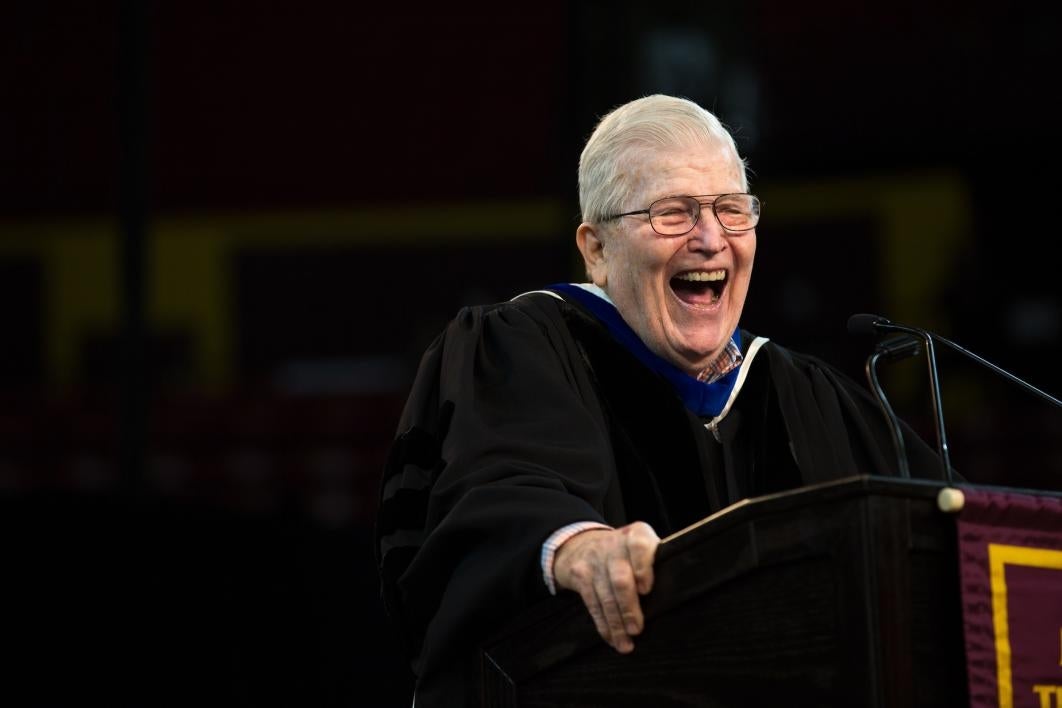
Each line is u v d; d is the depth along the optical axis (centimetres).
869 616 519
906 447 945
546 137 4488
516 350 827
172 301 4675
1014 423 3141
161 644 1650
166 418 3303
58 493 1656
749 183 972
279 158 4588
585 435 780
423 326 4656
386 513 800
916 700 526
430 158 4566
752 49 4147
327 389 3856
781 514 547
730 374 898
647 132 860
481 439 759
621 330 869
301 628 1747
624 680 599
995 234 4359
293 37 4475
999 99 4144
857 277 4400
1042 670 538
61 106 4453
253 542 1744
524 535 669
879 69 4234
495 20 4419
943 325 3519
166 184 4616
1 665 1575
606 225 869
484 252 4647
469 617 677
